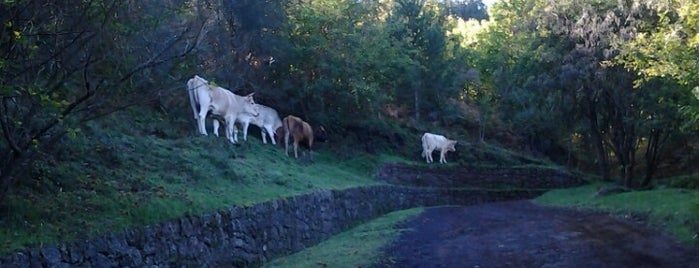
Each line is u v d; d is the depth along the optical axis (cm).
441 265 915
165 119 1484
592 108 2056
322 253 1040
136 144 1134
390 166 2219
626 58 1627
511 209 1836
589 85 1858
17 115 682
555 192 2316
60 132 696
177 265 775
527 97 2567
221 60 1539
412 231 1293
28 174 753
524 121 3031
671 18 1538
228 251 897
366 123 2400
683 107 1320
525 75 2194
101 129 1088
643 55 1455
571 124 2223
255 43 1761
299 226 1171
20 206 661
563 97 1994
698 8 1088
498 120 3388
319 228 1279
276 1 1770
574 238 1106
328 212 1364
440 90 2988
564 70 1828
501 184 2581
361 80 2162
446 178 2422
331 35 2122
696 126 1350
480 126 3159
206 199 937
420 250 1045
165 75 800
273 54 1844
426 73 2902
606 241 1055
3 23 592
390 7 3144
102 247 664
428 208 1941
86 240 649
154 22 746
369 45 2270
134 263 702
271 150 1725
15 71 633
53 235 631
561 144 3400
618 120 2055
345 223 1462
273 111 1900
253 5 1656
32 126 691
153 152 1137
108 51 698
